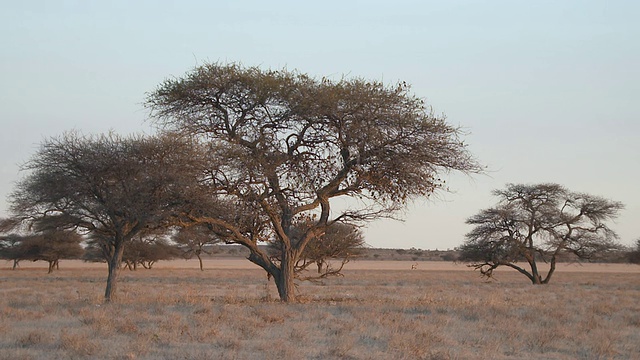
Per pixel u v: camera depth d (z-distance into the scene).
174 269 101.06
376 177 25.58
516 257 60.00
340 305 24.84
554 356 14.23
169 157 25.42
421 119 25.06
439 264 146.50
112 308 22.27
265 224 26.77
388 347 14.38
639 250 84.44
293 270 27.64
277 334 16.36
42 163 27.09
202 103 25.75
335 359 13.15
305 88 24.67
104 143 26.75
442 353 13.67
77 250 80.38
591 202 59.06
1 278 58.81
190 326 17.38
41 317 20.09
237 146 24.50
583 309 25.89
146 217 25.45
